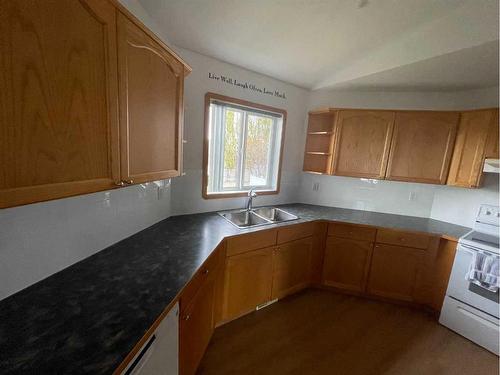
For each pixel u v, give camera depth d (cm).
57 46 67
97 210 130
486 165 197
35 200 65
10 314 83
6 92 56
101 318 83
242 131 254
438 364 165
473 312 186
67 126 73
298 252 227
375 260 230
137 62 101
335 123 253
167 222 196
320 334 189
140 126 108
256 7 144
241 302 193
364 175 251
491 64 169
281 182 288
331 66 225
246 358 163
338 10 147
